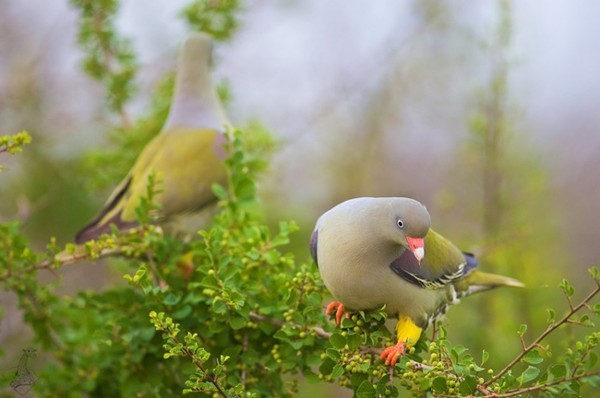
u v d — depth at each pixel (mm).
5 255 9352
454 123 18953
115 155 13633
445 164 21000
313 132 19469
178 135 12164
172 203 11461
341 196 19125
